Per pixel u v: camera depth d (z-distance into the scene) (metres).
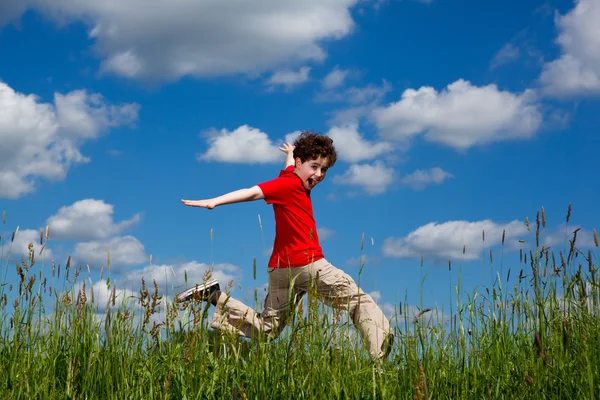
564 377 2.99
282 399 2.99
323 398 2.88
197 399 3.04
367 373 3.28
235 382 3.12
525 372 3.13
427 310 3.48
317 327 3.17
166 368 3.29
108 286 3.35
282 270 4.42
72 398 2.87
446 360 3.52
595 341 3.16
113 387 3.11
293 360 3.10
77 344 3.40
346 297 4.30
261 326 3.31
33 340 3.45
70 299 3.62
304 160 4.59
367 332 4.04
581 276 3.35
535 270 3.52
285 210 4.41
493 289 3.76
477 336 3.62
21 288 3.46
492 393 3.13
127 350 3.29
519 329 3.61
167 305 3.34
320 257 4.40
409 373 3.17
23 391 2.94
